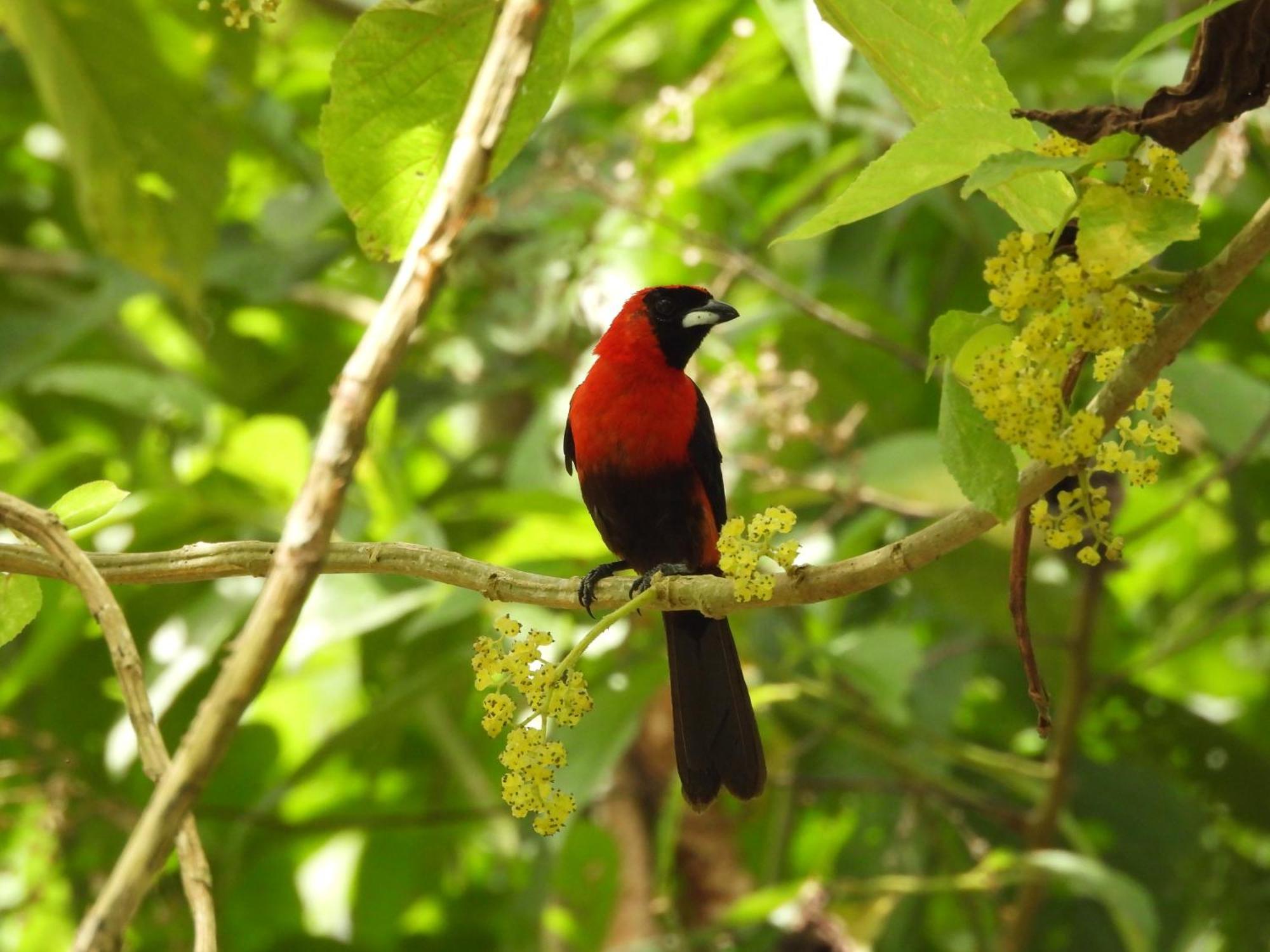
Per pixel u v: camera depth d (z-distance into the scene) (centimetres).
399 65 534
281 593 294
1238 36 392
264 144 1502
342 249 1401
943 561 1077
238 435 1048
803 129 1229
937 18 475
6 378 1238
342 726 1057
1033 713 1293
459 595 979
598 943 1101
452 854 1442
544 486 1105
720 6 1331
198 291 1057
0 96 1497
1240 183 1124
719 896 1159
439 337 1461
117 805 1050
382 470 1048
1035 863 969
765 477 1073
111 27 991
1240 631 1433
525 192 1170
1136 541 1372
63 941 1237
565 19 541
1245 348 1361
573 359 1363
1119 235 390
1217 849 1236
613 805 1212
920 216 1394
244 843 1200
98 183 1023
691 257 1152
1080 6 1216
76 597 1077
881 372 1302
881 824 1241
